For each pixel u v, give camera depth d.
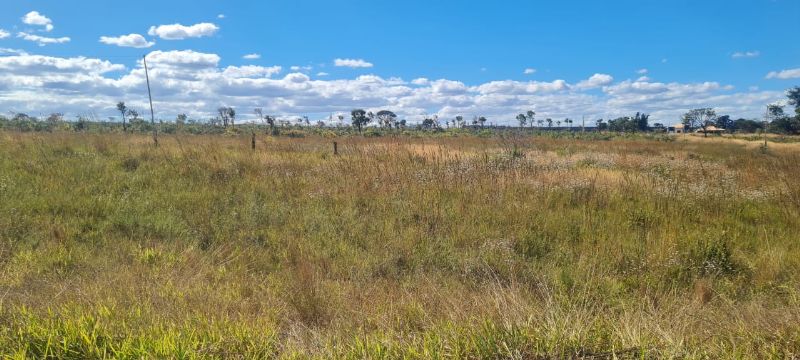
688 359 2.58
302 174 10.01
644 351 2.60
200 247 5.43
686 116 66.31
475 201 7.82
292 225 6.36
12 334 2.66
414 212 7.15
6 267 4.32
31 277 4.11
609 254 5.42
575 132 56.25
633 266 5.07
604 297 4.08
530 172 10.37
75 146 12.86
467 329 2.91
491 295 3.71
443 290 4.09
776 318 3.27
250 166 10.58
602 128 77.88
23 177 8.09
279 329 3.22
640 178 10.70
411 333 3.11
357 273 4.75
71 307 3.16
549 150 20.50
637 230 6.51
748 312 3.47
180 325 3.00
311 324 3.48
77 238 5.49
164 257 4.79
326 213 6.99
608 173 11.77
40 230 5.62
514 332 2.78
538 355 2.64
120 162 10.44
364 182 8.91
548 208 7.50
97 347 2.58
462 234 6.11
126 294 3.58
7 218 5.72
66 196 6.97
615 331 2.86
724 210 7.89
